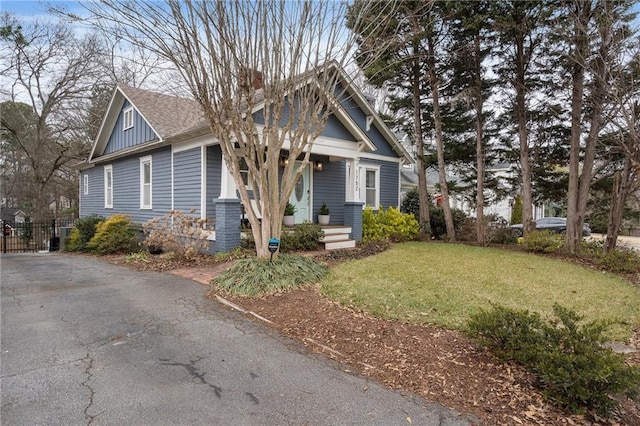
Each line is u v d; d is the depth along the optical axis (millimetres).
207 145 8898
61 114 17984
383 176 14414
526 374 2918
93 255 10109
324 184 11836
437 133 12250
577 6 8516
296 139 6168
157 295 5316
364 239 10875
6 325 4074
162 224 9656
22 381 2809
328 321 4078
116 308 4699
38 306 4801
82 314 4457
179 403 2529
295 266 5859
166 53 5465
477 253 9188
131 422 2309
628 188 8633
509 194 14555
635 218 12742
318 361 3217
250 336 3771
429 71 11781
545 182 12758
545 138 12117
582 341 2734
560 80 10602
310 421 2350
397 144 14375
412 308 4512
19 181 24609
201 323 4145
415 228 12164
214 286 5641
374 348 3445
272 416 2396
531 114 11680
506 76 11000
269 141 5988
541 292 5543
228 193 8195
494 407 2527
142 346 3504
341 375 2967
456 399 2625
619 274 7438
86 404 2504
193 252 7918
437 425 2326
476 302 4840
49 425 2270
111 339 3674
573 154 9734
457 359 3205
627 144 8500
